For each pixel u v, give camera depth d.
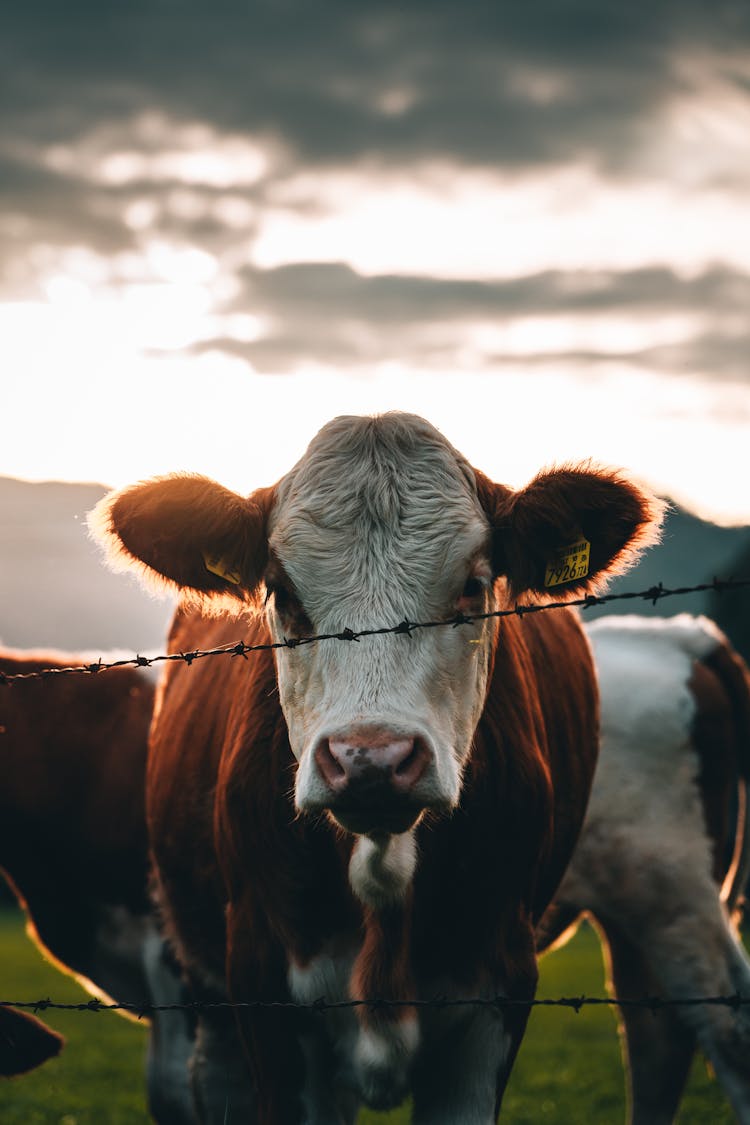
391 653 4.00
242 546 4.50
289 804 4.48
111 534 4.53
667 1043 6.81
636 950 7.02
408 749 3.73
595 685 6.21
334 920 4.47
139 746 7.46
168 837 5.63
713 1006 6.64
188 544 4.50
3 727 7.59
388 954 4.26
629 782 6.94
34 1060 5.36
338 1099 4.60
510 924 4.56
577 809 5.53
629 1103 6.92
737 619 40.12
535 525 4.34
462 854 4.40
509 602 4.52
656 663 7.31
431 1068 4.45
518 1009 4.52
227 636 5.88
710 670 7.39
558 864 5.36
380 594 4.10
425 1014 4.38
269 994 4.55
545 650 5.56
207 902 5.44
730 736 7.32
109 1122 8.84
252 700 4.80
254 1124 5.69
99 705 7.64
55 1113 9.20
